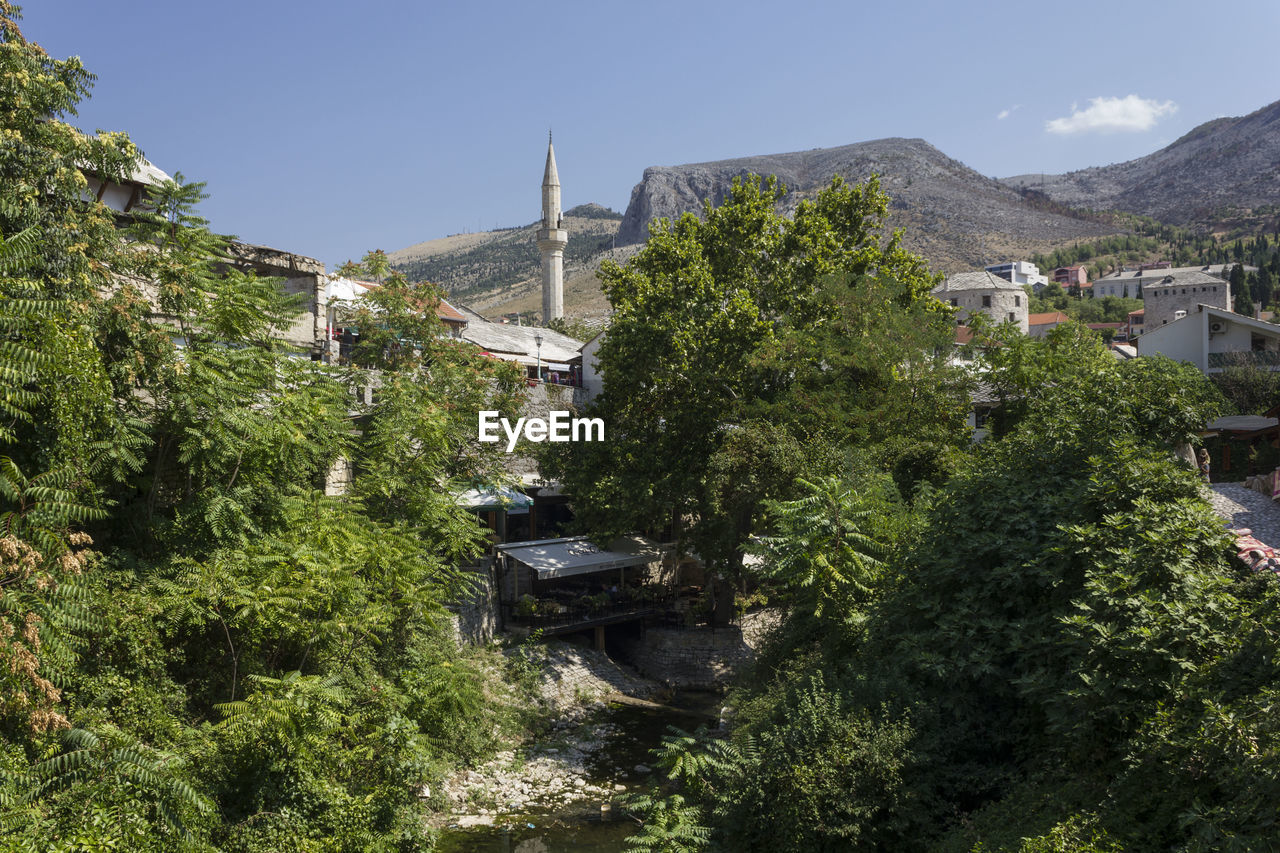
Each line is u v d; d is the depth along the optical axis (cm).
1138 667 1213
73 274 1454
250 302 1777
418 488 2352
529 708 2800
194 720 1485
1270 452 3053
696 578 4262
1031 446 1886
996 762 1487
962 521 1762
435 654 2155
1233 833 917
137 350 1536
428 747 1750
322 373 2189
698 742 2147
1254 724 978
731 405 3309
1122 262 18162
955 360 3984
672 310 3334
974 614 1597
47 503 1234
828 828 1402
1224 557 1412
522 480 3425
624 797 1761
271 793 1393
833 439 2928
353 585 1730
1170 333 4584
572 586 3812
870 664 1772
